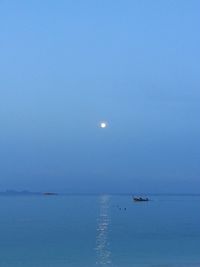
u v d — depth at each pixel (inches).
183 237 2527.1
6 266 1595.7
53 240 2352.4
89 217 4347.9
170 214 5049.2
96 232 2795.3
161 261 1702.8
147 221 3833.7
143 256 1815.9
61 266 1598.2
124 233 2738.7
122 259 1747.0
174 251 1964.8
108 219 4072.3
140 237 2527.1
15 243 2217.0
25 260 1711.4
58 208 6505.9
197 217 4471.0
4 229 3009.4
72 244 2182.6
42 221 3757.4
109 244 2193.7
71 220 3902.6
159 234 2684.5
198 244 2209.6
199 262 1685.5
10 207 6815.9
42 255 1830.7
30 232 2792.8
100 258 1761.8
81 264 1636.3
